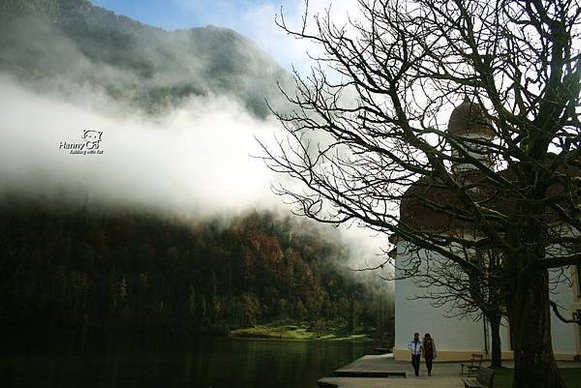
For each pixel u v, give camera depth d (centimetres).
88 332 10869
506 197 1003
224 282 16050
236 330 13700
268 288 16012
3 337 7438
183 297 15038
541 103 946
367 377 2317
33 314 12425
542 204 878
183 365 4144
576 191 898
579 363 2773
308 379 3130
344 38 955
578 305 2959
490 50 998
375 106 949
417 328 3259
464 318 3183
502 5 966
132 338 9338
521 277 962
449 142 934
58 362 4112
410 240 968
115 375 3300
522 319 976
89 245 15775
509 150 919
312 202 949
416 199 1054
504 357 3114
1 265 13625
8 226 15300
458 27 939
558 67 941
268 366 4138
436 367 2750
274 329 13725
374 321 14275
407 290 3347
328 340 12194
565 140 885
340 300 15538
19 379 2966
